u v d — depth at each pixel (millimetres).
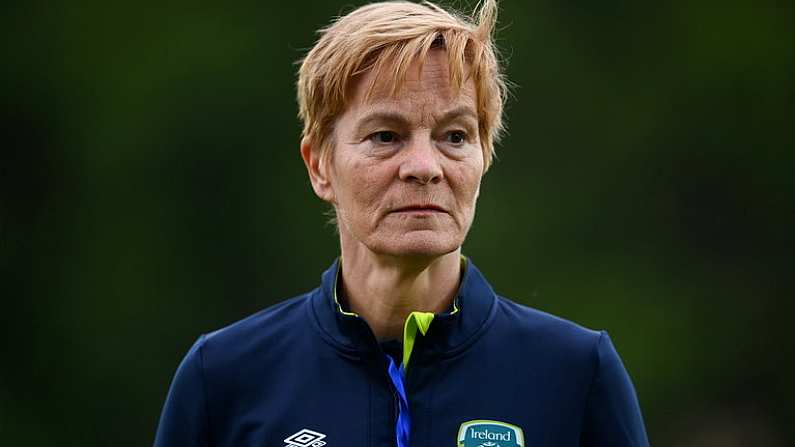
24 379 44969
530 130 46875
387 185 8695
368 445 8898
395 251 8680
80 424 44031
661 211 45625
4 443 43719
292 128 47500
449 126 8781
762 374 42656
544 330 9328
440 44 8797
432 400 8945
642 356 42469
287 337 9461
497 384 9039
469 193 8820
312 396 9133
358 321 9070
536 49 47688
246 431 9227
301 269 45281
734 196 46062
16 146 48031
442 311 9281
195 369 9508
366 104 8781
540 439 8883
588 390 9109
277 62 48000
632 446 9078
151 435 43906
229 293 45781
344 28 9047
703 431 42156
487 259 43281
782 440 42062
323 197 9414
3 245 46906
